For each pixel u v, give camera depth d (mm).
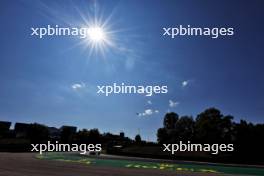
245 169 36031
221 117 70000
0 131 103438
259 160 51375
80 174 22266
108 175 22172
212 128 68312
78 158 49781
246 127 59000
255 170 34844
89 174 22484
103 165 34000
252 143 56125
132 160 49344
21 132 106688
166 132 100562
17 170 23719
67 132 105562
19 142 84188
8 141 83312
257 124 60250
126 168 29969
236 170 34250
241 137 58000
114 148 78188
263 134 56938
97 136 108688
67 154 64750
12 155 50625
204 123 69500
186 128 95062
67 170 25312
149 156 63188
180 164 42281
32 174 21109
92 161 42531
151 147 74438
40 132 98750
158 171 27156
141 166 34500
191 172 27438
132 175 22594
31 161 36125
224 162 51750
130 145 86125
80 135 105812
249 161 50438
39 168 26359
